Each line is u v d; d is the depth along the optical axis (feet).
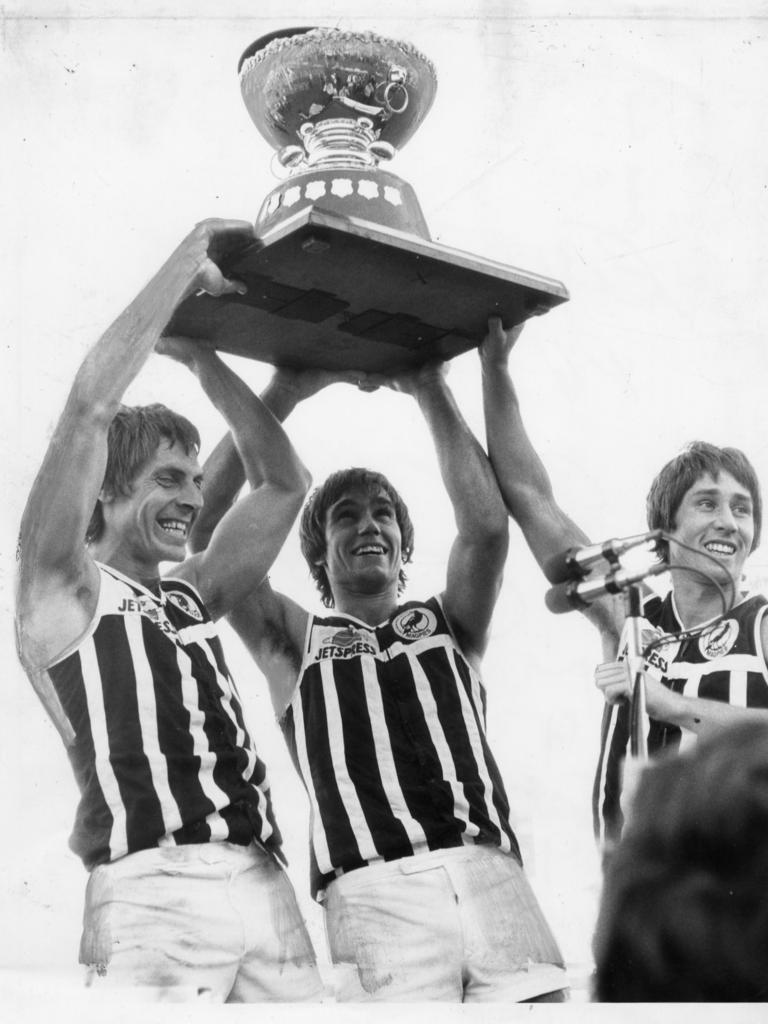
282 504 13.23
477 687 14.06
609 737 13.87
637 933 3.79
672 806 3.81
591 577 12.50
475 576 14.01
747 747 3.84
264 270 12.01
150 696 12.07
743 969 3.68
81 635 12.12
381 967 12.64
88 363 11.85
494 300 12.85
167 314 11.78
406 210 12.38
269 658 14.03
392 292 12.51
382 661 13.87
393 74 12.54
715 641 14.05
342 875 13.03
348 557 14.11
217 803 11.98
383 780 13.30
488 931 12.81
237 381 13.38
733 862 3.71
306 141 12.80
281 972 12.00
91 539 12.91
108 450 12.96
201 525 14.07
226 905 11.76
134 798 11.78
